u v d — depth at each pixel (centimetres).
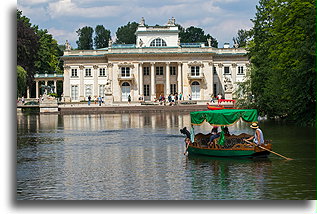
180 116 6888
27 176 2188
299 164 2362
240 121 5728
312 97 3922
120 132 4344
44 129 4806
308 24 3669
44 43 13450
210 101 9344
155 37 11381
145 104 9400
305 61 3797
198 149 2734
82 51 11400
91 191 1883
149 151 2980
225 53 11350
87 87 11344
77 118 6844
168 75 11138
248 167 2311
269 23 6100
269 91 5169
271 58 5153
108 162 2566
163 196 1784
